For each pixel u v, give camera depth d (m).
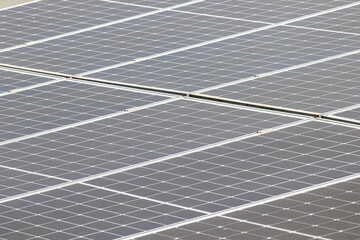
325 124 44.22
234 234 35.16
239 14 60.34
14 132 45.56
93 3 64.50
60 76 52.41
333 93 47.69
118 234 35.72
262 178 39.47
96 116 46.72
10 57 55.75
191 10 61.59
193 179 39.75
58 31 59.62
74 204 38.28
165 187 39.22
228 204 37.56
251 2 62.44
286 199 37.59
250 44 55.03
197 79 50.59
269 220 36.03
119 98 48.75
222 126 44.69
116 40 57.31
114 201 38.31
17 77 52.56
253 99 47.59
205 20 59.56
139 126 45.25
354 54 52.53
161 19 60.31
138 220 36.69
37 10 63.88
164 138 43.78
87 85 50.75
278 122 44.75
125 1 64.50
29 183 40.34
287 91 48.28
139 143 43.47
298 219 35.97
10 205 38.47
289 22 58.34
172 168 40.84
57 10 63.53
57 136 44.78
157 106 47.41
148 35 57.69
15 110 48.12
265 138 43.06
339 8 60.41
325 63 51.50
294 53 53.31
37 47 57.06
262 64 52.06
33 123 46.47
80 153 42.88
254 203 37.47
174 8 62.34
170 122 45.50
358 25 57.06
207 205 37.56
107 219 36.91
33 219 37.25
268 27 57.66
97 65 53.59
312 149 41.72
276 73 50.69
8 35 59.59
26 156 42.94
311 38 55.38
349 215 36.06
